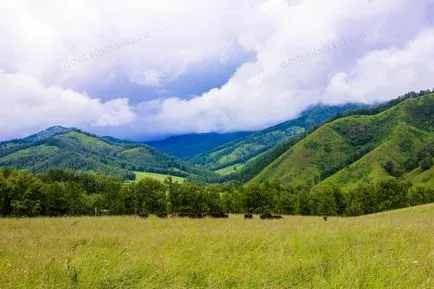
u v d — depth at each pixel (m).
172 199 98.31
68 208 90.12
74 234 15.65
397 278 7.67
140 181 98.44
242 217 40.16
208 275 8.10
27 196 81.88
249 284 7.63
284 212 114.25
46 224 23.47
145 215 35.03
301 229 16.12
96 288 7.30
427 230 15.10
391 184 128.75
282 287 7.46
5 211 80.88
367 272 7.96
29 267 8.45
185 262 9.13
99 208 97.44
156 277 7.95
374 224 18.83
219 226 20.77
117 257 9.60
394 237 12.56
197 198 99.94
